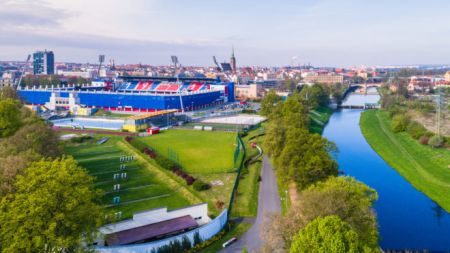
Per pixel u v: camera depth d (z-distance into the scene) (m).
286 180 117.62
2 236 66.38
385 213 126.94
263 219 108.94
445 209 129.88
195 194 126.69
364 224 76.62
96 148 193.38
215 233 100.00
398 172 173.75
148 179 142.88
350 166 184.25
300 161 115.00
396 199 140.12
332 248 56.69
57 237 66.88
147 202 120.50
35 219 65.88
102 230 89.06
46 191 67.94
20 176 72.69
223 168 155.50
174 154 179.62
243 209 115.94
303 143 121.75
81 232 71.56
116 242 87.88
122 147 195.38
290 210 81.31
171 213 101.69
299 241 60.50
